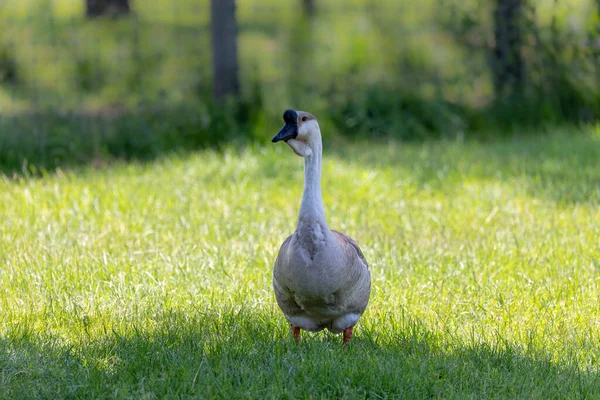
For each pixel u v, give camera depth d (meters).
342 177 15.54
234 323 8.74
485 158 17.50
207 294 9.66
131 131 18.08
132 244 11.38
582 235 11.93
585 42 21.16
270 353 7.93
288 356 7.84
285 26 26.11
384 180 15.48
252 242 11.59
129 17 24.98
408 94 20.80
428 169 16.36
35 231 11.97
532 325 8.78
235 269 10.43
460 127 20.55
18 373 7.41
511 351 7.95
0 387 7.14
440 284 10.04
